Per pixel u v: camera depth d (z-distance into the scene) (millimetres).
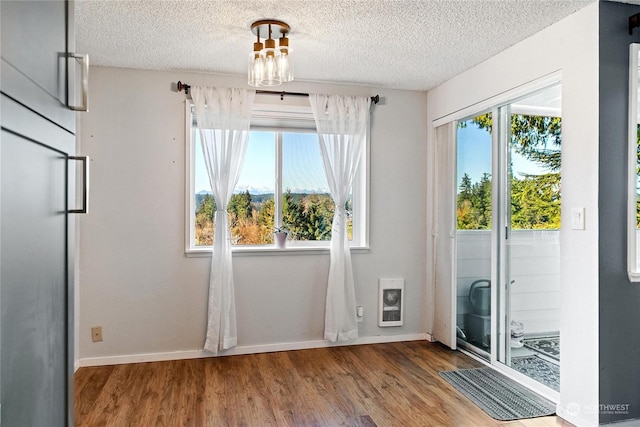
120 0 2395
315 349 3861
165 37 2914
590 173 2402
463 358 3609
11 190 929
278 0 2396
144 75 3543
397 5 2443
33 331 1052
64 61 1251
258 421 2518
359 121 3920
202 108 3559
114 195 3480
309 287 3896
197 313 3643
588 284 2408
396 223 4105
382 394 2891
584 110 2443
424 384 3061
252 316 3770
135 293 3521
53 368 1182
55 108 1185
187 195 3611
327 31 2807
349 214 4109
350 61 3363
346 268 3896
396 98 4098
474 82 3471
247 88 3762
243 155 3662
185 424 2479
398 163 4105
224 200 3596
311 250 3883
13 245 941
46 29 1116
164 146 3578
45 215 1125
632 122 2402
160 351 3572
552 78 2684
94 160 3443
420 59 3318
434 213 4082
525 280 3057
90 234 3434
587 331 2414
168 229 3586
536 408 2688
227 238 3607
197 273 3641
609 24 2385
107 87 3473
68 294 1293
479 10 2500
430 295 4125
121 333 3496
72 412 1323
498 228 3314
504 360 3264
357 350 3832
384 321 4078
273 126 3930
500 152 3289
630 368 2395
